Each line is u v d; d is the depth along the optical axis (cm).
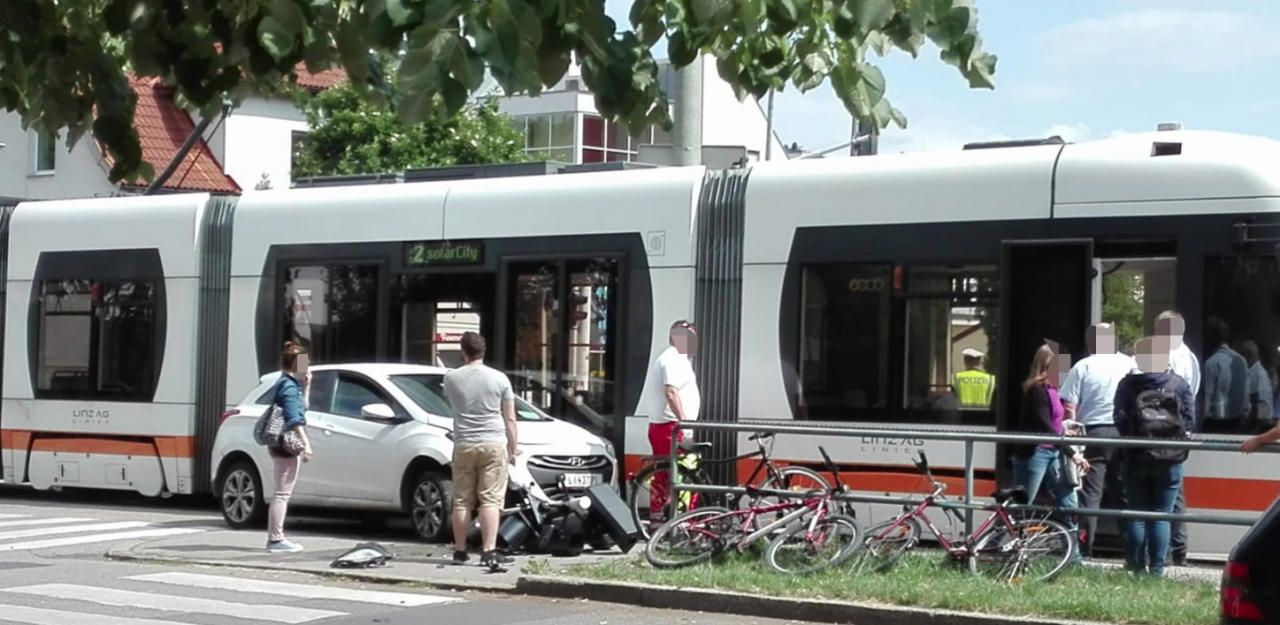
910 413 1471
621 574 1257
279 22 444
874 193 1508
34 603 1223
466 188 1788
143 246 2055
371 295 1848
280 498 1512
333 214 1889
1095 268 1398
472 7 404
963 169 1464
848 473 1486
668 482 1434
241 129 4300
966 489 1230
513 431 1373
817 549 1255
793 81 520
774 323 1554
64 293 2127
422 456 1566
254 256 1953
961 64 477
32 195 4125
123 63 516
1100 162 1400
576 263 1694
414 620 1132
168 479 2011
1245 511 1302
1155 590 1108
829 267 1528
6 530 1781
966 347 1448
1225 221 1346
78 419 2094
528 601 1231
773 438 1538
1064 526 1184
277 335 1925
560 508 1452
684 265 1614
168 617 1149
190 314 2002
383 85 443
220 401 1975
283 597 1253
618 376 1653
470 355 1373
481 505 1359
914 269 1480
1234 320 1338
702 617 1149
